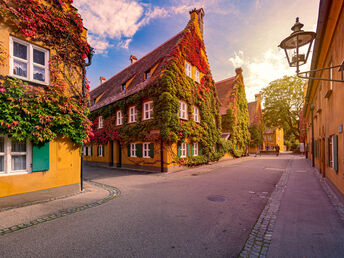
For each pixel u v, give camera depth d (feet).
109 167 52.21
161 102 39.73
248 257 9.52
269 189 24.29
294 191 22.62
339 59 17.37
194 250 10.21
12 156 18.35
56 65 21.70
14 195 18.02
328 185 25.00
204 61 56.18
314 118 46.57
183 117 45.91
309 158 69.67
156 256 9.68
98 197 21.12
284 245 10.50
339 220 13.70
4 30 18.06
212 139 56.90
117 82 70.08
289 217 14.52
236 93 88.89
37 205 18.24
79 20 23.98
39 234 12.24
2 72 17.71
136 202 19.11
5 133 16.87
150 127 41.81
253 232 12.29
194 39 51.88
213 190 23.91
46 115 19.19
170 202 18.99
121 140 50.55
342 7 14.88
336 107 19.47
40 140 19.03
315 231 12.06
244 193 22.31
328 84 23.35
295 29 13.82
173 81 41.04
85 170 46.29
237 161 65.05
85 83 24.58
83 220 14.52
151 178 33.42
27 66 19.81
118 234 12.12
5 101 16.89
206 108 55.11
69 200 19.95
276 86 113.80
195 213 15.83
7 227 13.33
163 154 40.42
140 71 56.75
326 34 19.02
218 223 13.76
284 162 60.49
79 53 24.07
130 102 47.26
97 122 61.31
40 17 20.45
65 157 22.31
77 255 9.84
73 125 22.29
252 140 127.54
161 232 12.37
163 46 58.70
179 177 33.99
